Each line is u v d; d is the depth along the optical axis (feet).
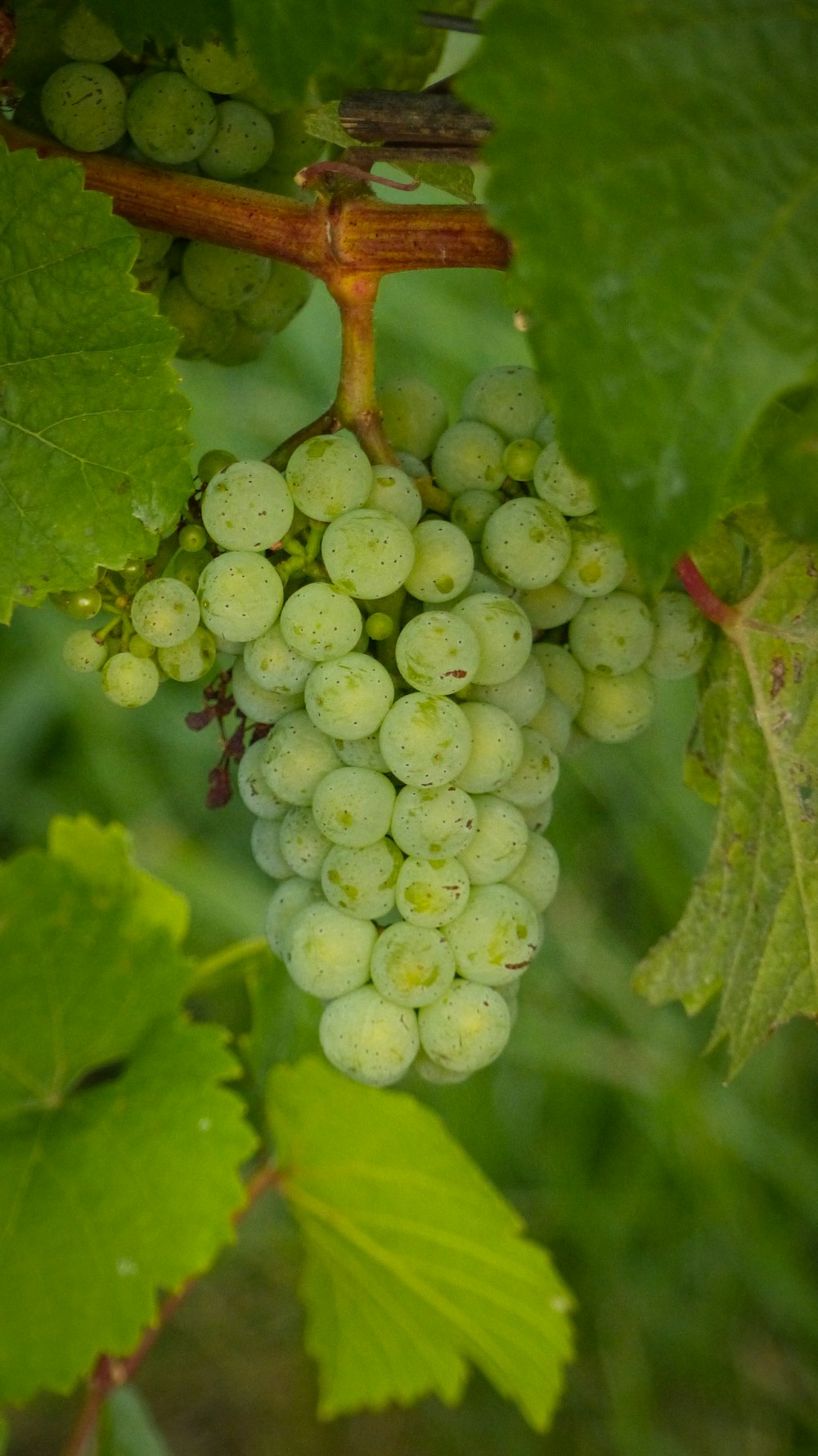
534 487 1.69
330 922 1.67
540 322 1.42
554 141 1.42
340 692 1.62
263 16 1.58
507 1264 2.07
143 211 1.72
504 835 1.67
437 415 1.76
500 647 1.65
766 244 1.43
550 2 1.43
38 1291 1.83
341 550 1.62
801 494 1.48
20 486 1.66
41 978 1.87
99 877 2.02
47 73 1.74
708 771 1.85
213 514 1.63
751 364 1.43
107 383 1.65
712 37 1.44
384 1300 2.16
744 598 1.77
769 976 1.80
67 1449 1.94
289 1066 2.00
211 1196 1.85
